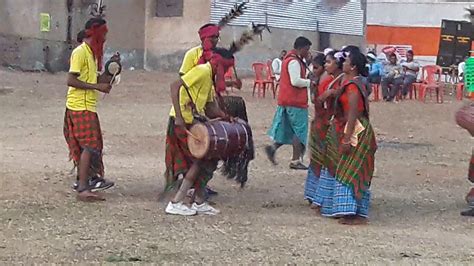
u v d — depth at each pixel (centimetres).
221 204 967
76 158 948
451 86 2878
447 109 2345
